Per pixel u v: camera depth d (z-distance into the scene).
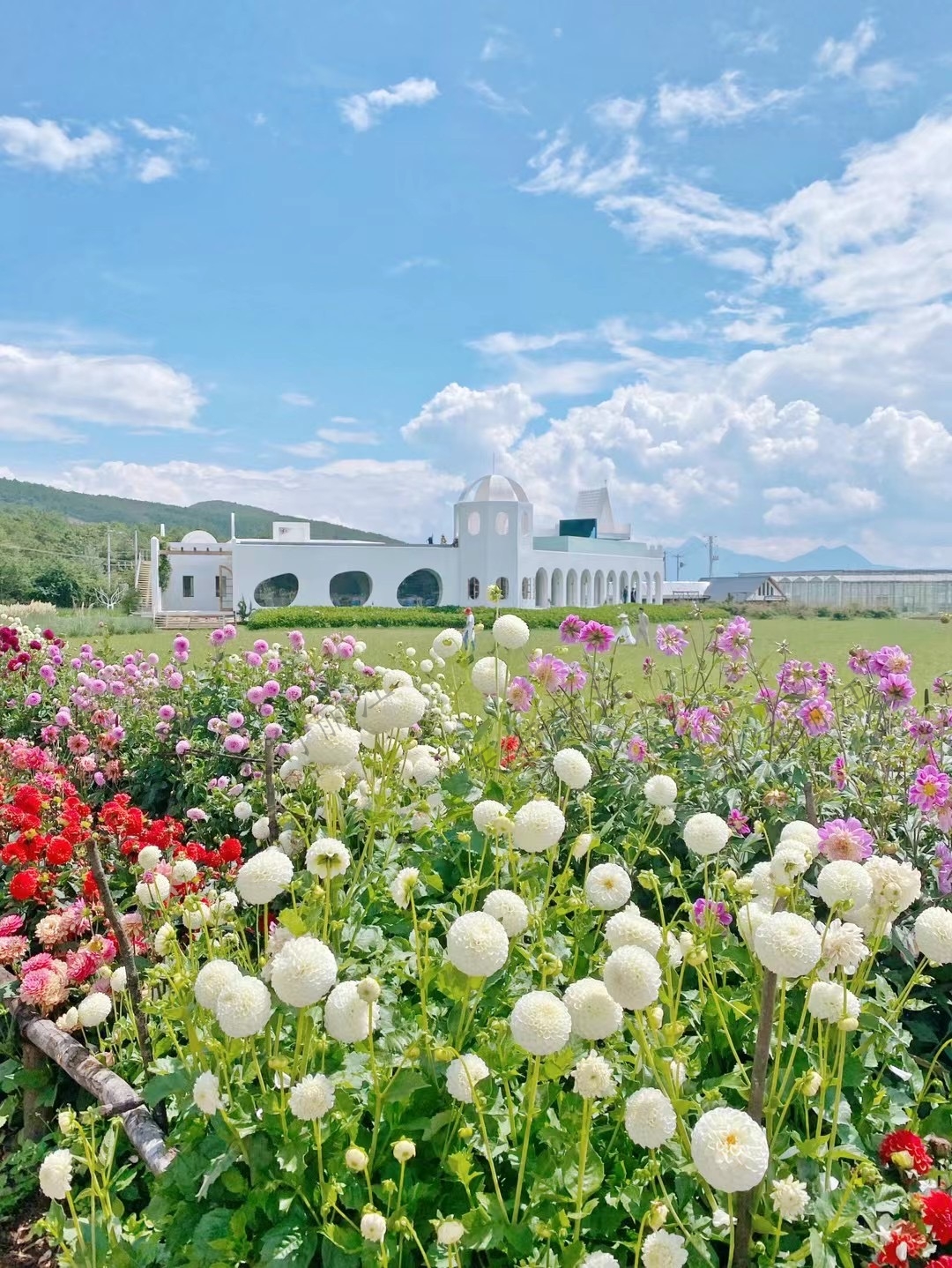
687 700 4.30
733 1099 1.94
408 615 37.75
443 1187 1.71
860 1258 1.66
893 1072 2.07
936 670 10.41
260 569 40.16
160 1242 1.90
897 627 26.33
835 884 1.68
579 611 36.66
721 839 2.12
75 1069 2.59
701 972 2.04
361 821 2.82
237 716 5.11
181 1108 1.97
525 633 2.95
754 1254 1.54
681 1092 1.73
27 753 4.43
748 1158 1.26
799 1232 1.61
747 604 53.06
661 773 3.42
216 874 3.10
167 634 30.61
